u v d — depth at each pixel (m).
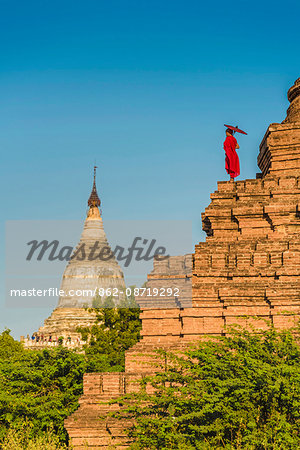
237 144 40.97
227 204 38.44
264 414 23.80
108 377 31.03
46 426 33.50
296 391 23.03
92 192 142.00
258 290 33.78
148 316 33.88
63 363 37.38
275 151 39.22
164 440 23.53
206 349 26.05
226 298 33.75
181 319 33.69
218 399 23.02
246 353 24.98
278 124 39.75
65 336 123.69
